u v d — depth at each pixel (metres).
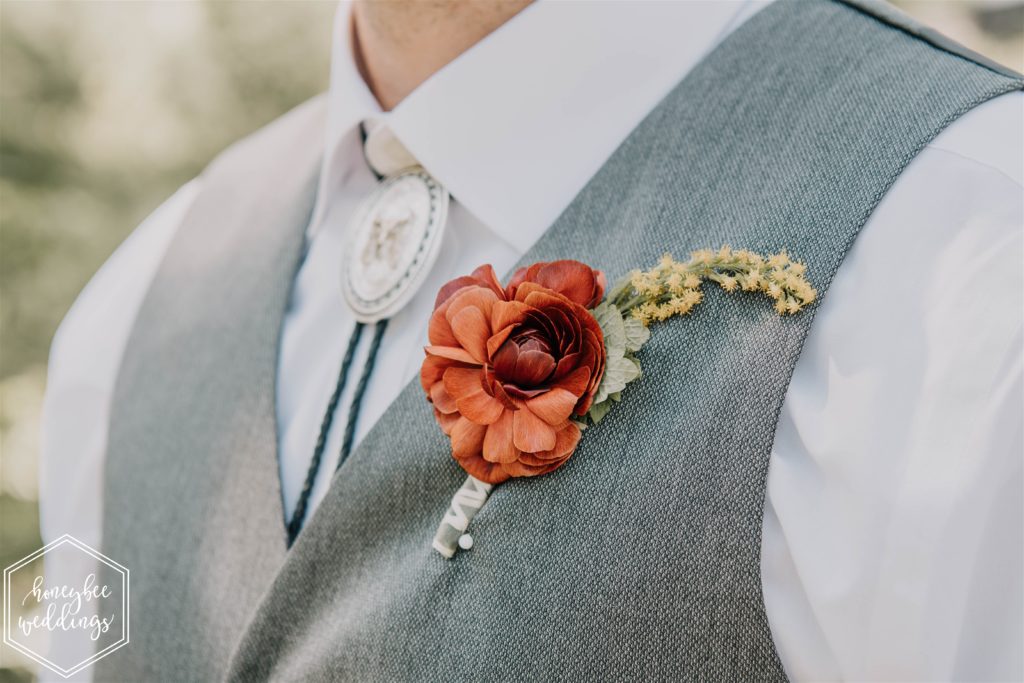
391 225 0.52
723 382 0.42
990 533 0.39
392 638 0.44
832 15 0.48
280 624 0.48
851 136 0.44
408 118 0.51
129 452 0.57
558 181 0.49
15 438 1.46
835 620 0.41
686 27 0.48
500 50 0.49
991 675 0.39
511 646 0.43
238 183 0.64
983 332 0.40
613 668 0.42
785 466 0.42
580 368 0.42
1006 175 0.42
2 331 1.53
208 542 0.52
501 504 0.43
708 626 0.42
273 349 0.54
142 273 0.67
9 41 1.61
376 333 0.51
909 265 0.42
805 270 0.42
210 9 1.72
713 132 0.46
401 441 0.46
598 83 0.48
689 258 0.44
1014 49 1.54
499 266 0.49
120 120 1.69
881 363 0.41
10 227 1.56
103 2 1.68
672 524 0.42
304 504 0.50
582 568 0.42
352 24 0.56
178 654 0.52
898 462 0.40
